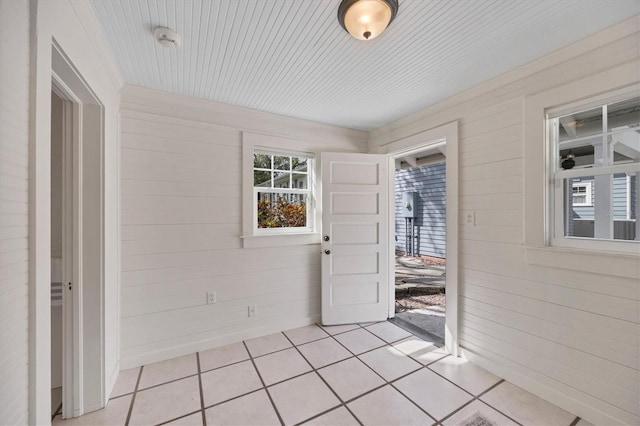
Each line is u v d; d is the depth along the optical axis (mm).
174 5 1337
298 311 2998
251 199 2715
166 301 2346
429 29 1523
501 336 2076
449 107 2459
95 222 1721
